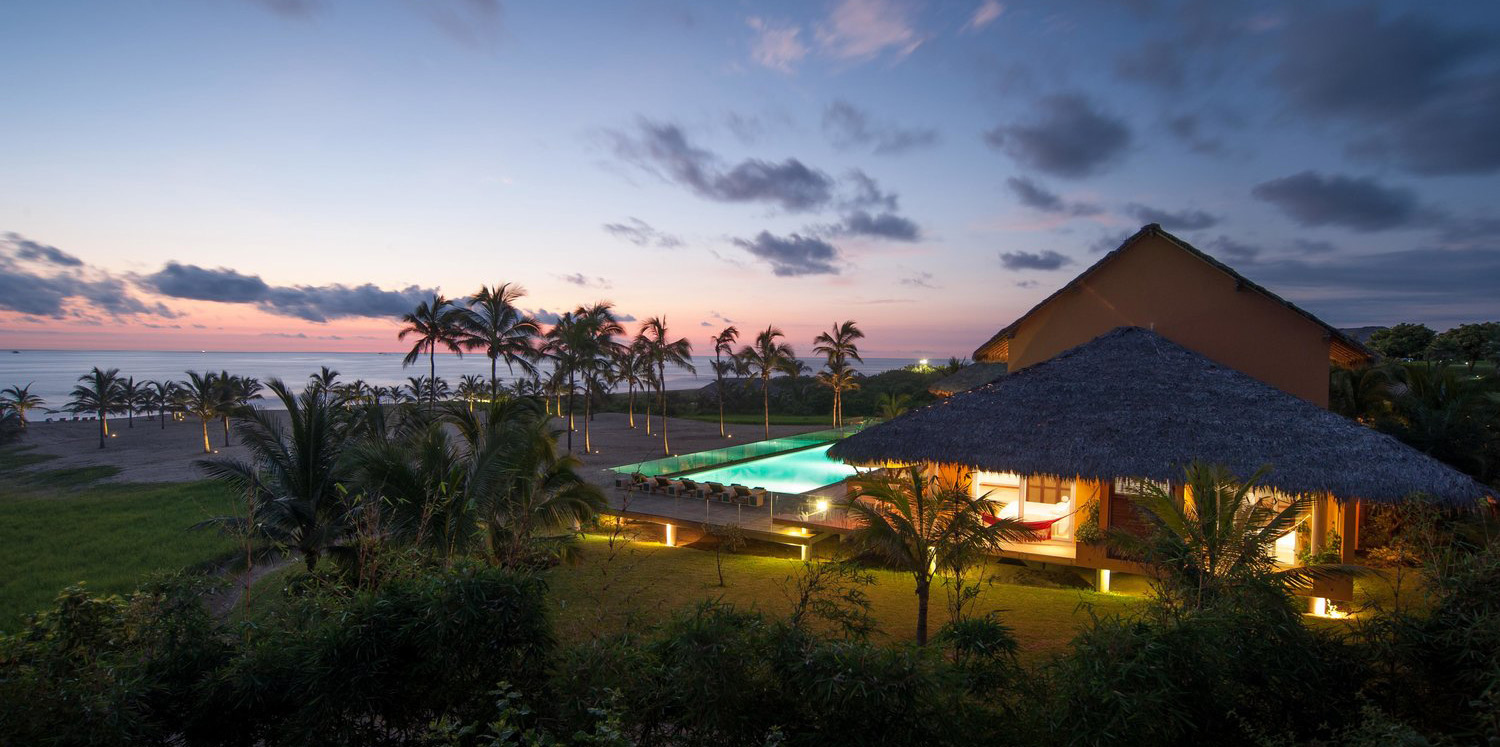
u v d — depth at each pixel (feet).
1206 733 17.07
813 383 213.46
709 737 15.12
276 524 39.34
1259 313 52.31
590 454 121.90
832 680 14.44
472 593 16.71
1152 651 16.38
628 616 20.66
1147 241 56.08
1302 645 18.29
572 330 122.01
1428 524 26.11
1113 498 45.50
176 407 252.83
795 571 49.39
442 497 38.88
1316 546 39.78
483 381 261.85
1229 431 41.01
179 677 16.99
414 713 17.30
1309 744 15.89
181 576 19.24
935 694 15.30
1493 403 60.75
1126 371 48.24
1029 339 61.05
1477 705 15.03
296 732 16.34
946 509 33.83
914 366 232.73
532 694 16.85
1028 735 16.89
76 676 16.11
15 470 151.74
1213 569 25.93
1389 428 55.62
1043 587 44.09
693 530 56.70
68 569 62.23
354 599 18.75
